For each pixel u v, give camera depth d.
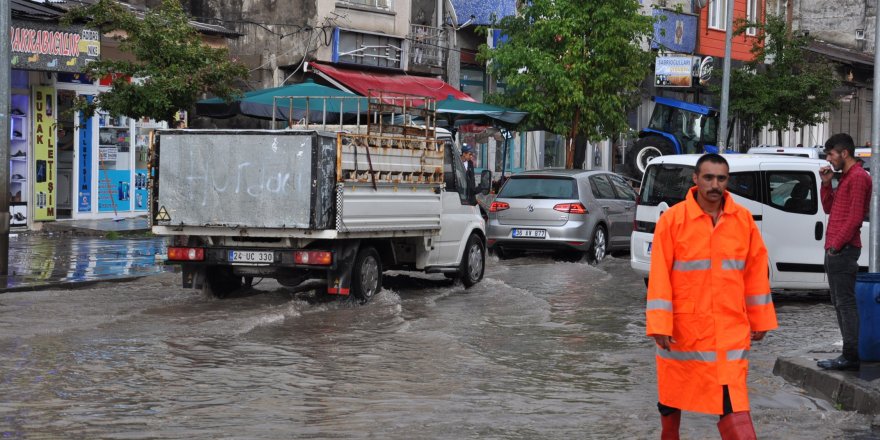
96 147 25.98
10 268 16.78
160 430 7.55
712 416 8.32
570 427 7.89
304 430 7.62
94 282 15.50
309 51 28.59
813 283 15.20
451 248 16.03
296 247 13.52
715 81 45.06
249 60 28.86
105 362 9.91
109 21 21.83
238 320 12.41
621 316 13.77
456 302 14.82
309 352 10.66
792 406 8.87
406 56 31.09
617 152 41.19
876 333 9.70
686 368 6.30
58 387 8.87
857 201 9.66
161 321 12.30
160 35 21.66
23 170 23.75
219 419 7.90
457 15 33.06
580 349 11.27
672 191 15.50
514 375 9.82
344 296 13.81
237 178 13.48
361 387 9.10
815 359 10.17
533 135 37.31
